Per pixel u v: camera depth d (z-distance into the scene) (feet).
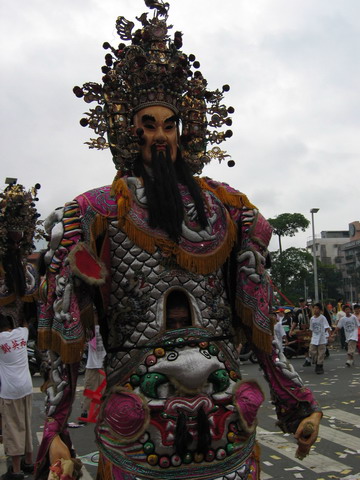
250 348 7.62
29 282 16.84
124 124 7.32
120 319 6.60
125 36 7.72
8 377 16.15
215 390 6.51
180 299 6.73
